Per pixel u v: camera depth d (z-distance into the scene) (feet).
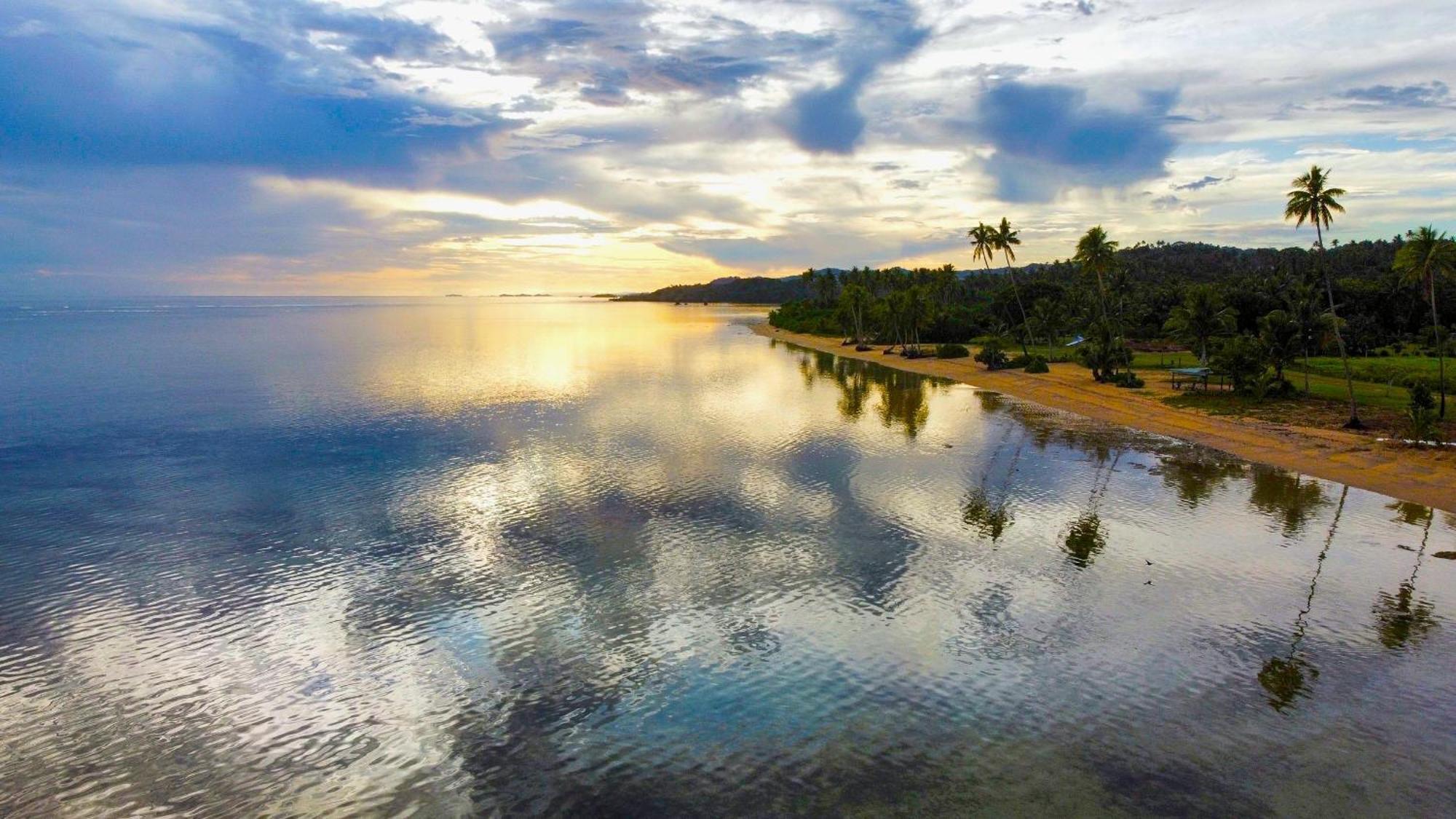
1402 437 171.42
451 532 115.34
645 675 76.74
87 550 108.27
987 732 67.56
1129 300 467.11
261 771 63.05
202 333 587.27
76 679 75.61
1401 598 93.71
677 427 197.88
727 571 101.14
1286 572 101.45
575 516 122.83
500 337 578.25
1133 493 137.39
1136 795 59.67
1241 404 219.20
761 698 72.84
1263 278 459.32
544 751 65.51
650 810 58.65
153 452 165.68
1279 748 65.21
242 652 80.84
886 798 59.57
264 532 115.34
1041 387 275.80
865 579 99.04
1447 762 63.26
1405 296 378.73
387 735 67.67
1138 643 82.74
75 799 59.77
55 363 339.16
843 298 497.87
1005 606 91.61
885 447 175.11
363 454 165.07
